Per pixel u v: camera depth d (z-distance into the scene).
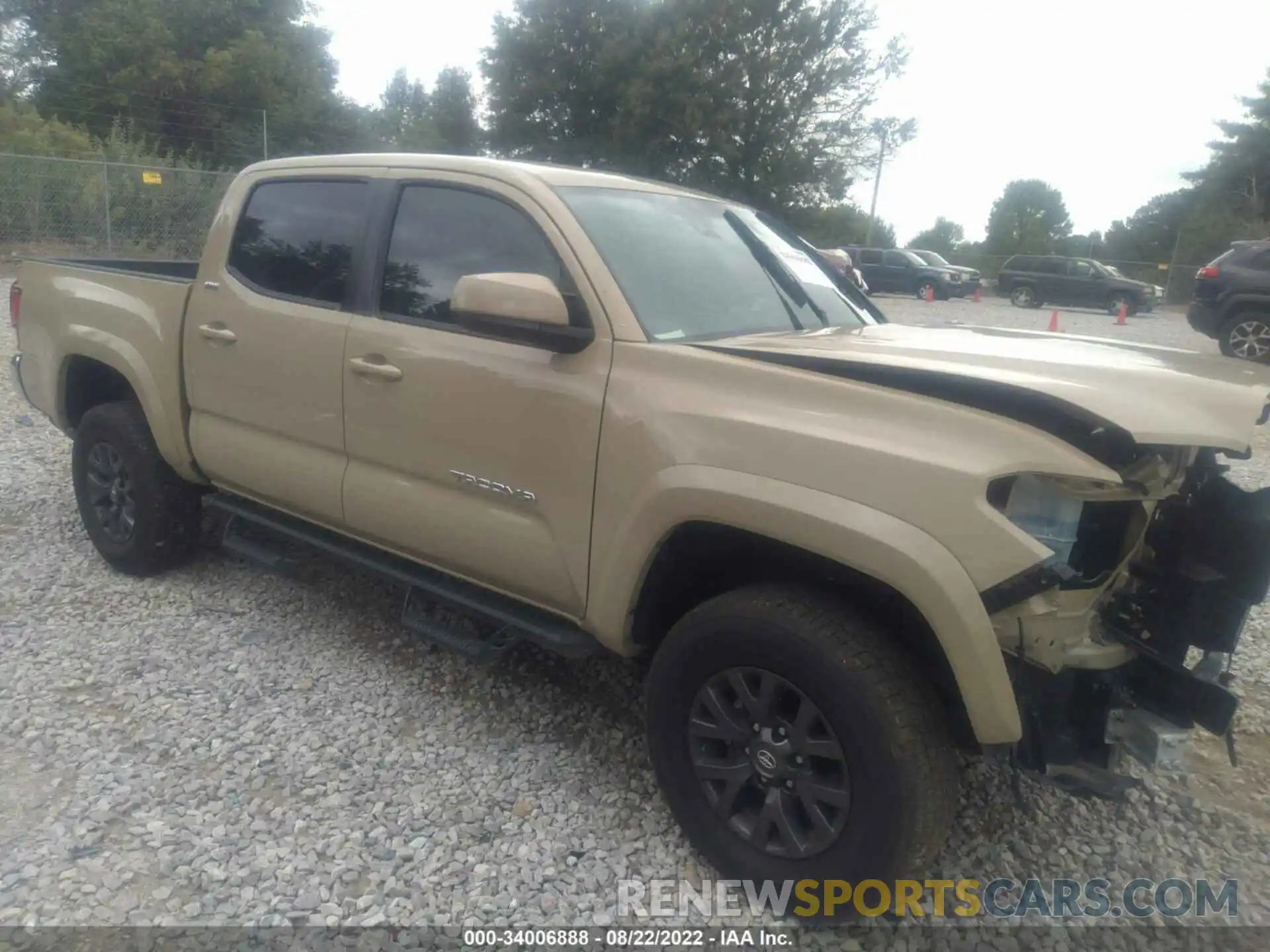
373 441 3.54
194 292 4.24
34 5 39.84
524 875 2.84
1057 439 2.33
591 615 3.02
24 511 5.65
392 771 3.32
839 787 2.55
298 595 4.66
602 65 30.61
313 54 43.06
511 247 3.26
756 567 2.87
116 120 28.70
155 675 3.87
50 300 4.93
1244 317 14.57
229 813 3.06
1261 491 2.45
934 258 32.81
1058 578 2.33
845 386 2.55
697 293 3.27
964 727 2.54
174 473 4.59
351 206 3.76
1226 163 52.59
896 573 2.35
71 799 3.09
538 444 3.05
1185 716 2.47
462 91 56.19
